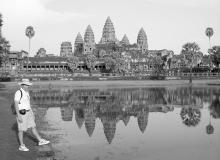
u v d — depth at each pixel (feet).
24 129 61.31
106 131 93.04
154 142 78.74
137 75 511.81
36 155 60.49
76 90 284.82
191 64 529.86
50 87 321.52
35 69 636.07
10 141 68.33
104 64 647.56
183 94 236.43
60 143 75.51
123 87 335.47
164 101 186.19
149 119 118.11
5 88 246.88
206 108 152.46
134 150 70.13
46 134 85.56
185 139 82.28
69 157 63.26
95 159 62.49
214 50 576.61
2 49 249.34
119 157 64.39
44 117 119.75
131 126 102.47
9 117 99.09
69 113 132.87
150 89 300.20
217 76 481.05
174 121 113.50
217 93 242.58
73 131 91.61
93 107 155.53
